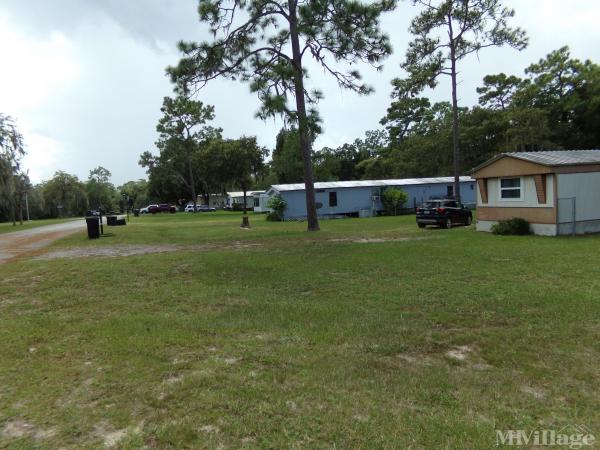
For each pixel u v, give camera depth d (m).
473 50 25.72
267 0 18.02
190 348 4.78
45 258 13.23
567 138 41.66
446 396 3.56
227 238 18.47
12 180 36.34
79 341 5.13
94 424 3.21
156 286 8.32
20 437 3.05
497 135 44.56
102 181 109.50
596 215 16.23
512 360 4.30
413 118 62.12
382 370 4.10
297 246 14.47
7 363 4.47
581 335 4.93
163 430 3.08
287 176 59.66
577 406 3.39
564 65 41.44
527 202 16.52
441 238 15.91
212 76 17.36
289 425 3.13
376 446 2.86
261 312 6.18
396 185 37.34
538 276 8.15
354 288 7.64
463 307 6.18
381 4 17.14
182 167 67.56
